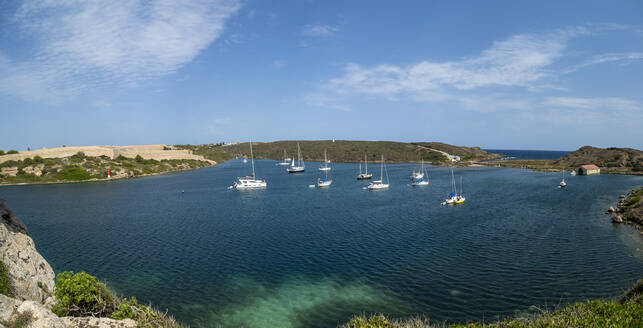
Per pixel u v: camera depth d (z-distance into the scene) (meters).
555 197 83.88
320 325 25.98
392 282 33.22
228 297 30.62
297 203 80.94
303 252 42.38
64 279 21.20
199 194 98.38
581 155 196.00
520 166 184.00
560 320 15.53
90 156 158.12
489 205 73.94
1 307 15.36
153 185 121.31
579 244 43.94
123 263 39.00
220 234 51.69
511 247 43.06
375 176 147.62
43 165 139.25
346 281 33.69
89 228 56.41
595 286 31.22
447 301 29.22
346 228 54.50
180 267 37.69
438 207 72.94
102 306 21.28
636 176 134.38
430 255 40.53
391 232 51.47
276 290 31.95
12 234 24.62
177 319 26.84
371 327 20.42
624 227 52.41
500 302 28.77
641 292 23.33
